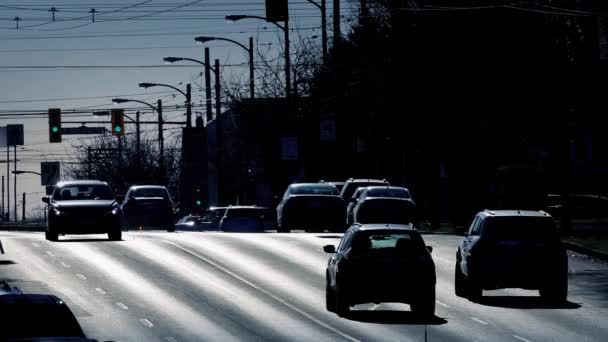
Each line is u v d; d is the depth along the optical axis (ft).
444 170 593.42
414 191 561.84
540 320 227.40
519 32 488.85
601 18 488.02
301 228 403.75
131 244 386.73
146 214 461.37
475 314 236.02
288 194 410.93
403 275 221.46
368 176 647.56
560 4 492.13
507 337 205.05
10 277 296.71
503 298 264.52
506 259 245.65
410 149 533.14
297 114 647.15
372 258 223.10
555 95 491.31
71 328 123.95
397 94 508.53
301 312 241.35
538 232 248.73
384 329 215.10
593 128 514.27
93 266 322.96
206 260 339.57
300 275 306.76
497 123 495.82
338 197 406.21
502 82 490.08
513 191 498.28
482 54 488.85
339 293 226.58
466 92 494.18
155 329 217.36
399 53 507.71
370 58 533.14
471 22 489.67
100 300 258.37
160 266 324.60
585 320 226.99
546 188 528.22
